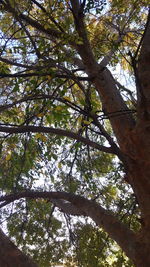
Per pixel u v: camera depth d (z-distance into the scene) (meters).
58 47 6.73
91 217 6.51
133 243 5.86
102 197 9.75
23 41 8.08
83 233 9.23
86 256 8.98
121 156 6.36
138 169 6.32
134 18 9.45
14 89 6.23
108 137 6.23
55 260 9.74
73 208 7.72
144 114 6.52
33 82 6.26
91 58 7.46
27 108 6.68
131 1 9.01
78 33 7.44
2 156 8.16
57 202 8.05
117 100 7.40
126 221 8.74
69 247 9.84
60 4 7.64
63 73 7.20
